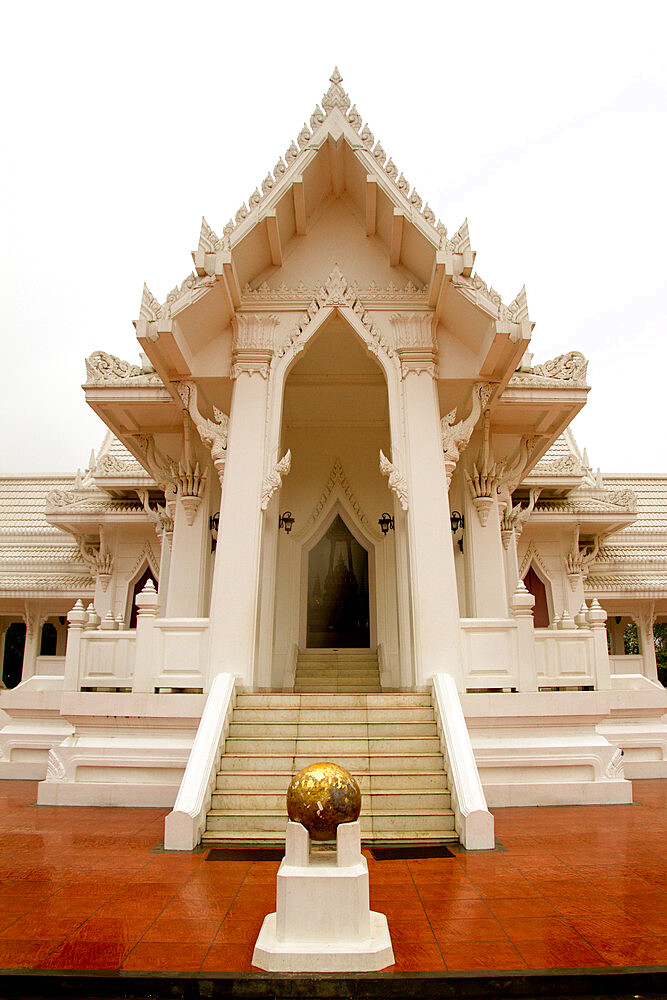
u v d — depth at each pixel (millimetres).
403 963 3424
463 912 4141
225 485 9180
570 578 16375
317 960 3338
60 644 20234
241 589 8656
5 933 3822
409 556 9062
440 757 7012
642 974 3307
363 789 6621
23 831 6352
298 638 12414
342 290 9961
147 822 6738
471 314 9250
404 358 9750
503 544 12867
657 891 4539
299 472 13281
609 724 10078
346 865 3627
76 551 18719
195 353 9898
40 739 9859
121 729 7832
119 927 3910
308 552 12961
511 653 8469
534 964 3410
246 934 3807
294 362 9977
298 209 9859
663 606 18109
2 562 18297
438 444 9367
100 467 16109
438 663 8383
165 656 8438
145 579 16547
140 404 11117
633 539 18969
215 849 5738
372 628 12500
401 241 9875
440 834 6074
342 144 9875
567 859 5375
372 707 7895
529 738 7812
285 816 6184
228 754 7090
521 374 11344
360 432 13508
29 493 21922
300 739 7266
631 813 7094
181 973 3301
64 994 3260
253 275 10281
